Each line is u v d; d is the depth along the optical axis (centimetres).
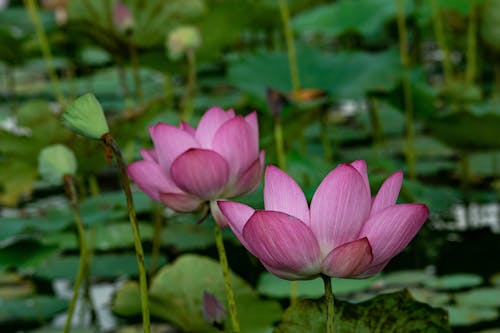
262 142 300
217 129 236
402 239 210
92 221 299
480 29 465
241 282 273
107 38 394
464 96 416
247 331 264
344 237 211
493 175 409
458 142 369
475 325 282
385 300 231
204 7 398
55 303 302
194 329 269
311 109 329
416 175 409
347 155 445
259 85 399
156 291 271
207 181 232
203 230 348
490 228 352
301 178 300
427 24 522
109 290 312
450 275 308
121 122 313
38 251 290
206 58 429
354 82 386
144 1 386
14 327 290
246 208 212
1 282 316
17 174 329
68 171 256
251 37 665
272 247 209
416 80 410
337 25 502
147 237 330
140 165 236
